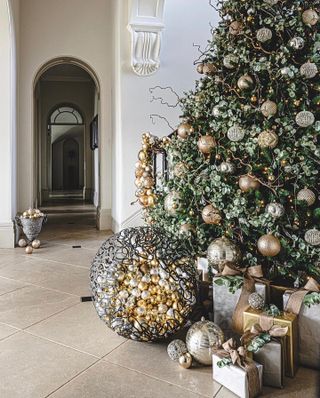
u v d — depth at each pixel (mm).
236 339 2074
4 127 4797
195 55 5367
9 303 2775
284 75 1993
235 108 2188
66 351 2051
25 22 5926
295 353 1836
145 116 5203
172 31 5297
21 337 2219
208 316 2377
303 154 2014
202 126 2463
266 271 2223
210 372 1845
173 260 2139
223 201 2305
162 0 4836
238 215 2195
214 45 2424
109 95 6234
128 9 4984
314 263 2064
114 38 5766
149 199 3416
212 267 2346
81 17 6148
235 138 2148
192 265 2223
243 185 2133
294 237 2059
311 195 2012
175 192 2623
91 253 4434
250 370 1639
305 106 2014
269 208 2027
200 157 2467
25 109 5930
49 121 12070
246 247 2287
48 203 10805
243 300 2037
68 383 1736
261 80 2143
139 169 3746
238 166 2260
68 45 6113
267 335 1762
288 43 2043
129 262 2117
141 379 1774
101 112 6242
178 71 5312
